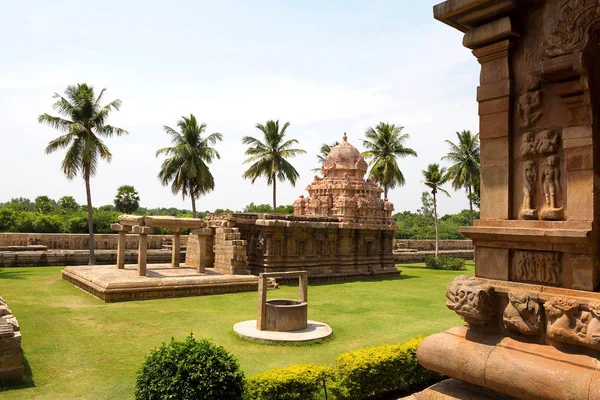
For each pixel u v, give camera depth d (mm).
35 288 16875
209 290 17109
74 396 6977
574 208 4113
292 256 22234
